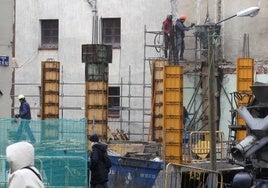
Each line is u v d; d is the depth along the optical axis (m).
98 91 34.62
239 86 37.22
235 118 23.14
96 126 34.47
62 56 47.50
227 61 43.78
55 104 38.47
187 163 29.98
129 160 24.95
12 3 27.48
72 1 47.38
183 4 45.03
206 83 43.22
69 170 22.55
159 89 37.16
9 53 27.23
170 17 42.72
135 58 46.19
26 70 47.91
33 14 48.03
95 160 22.47
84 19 47.12
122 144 33.03
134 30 46.28
